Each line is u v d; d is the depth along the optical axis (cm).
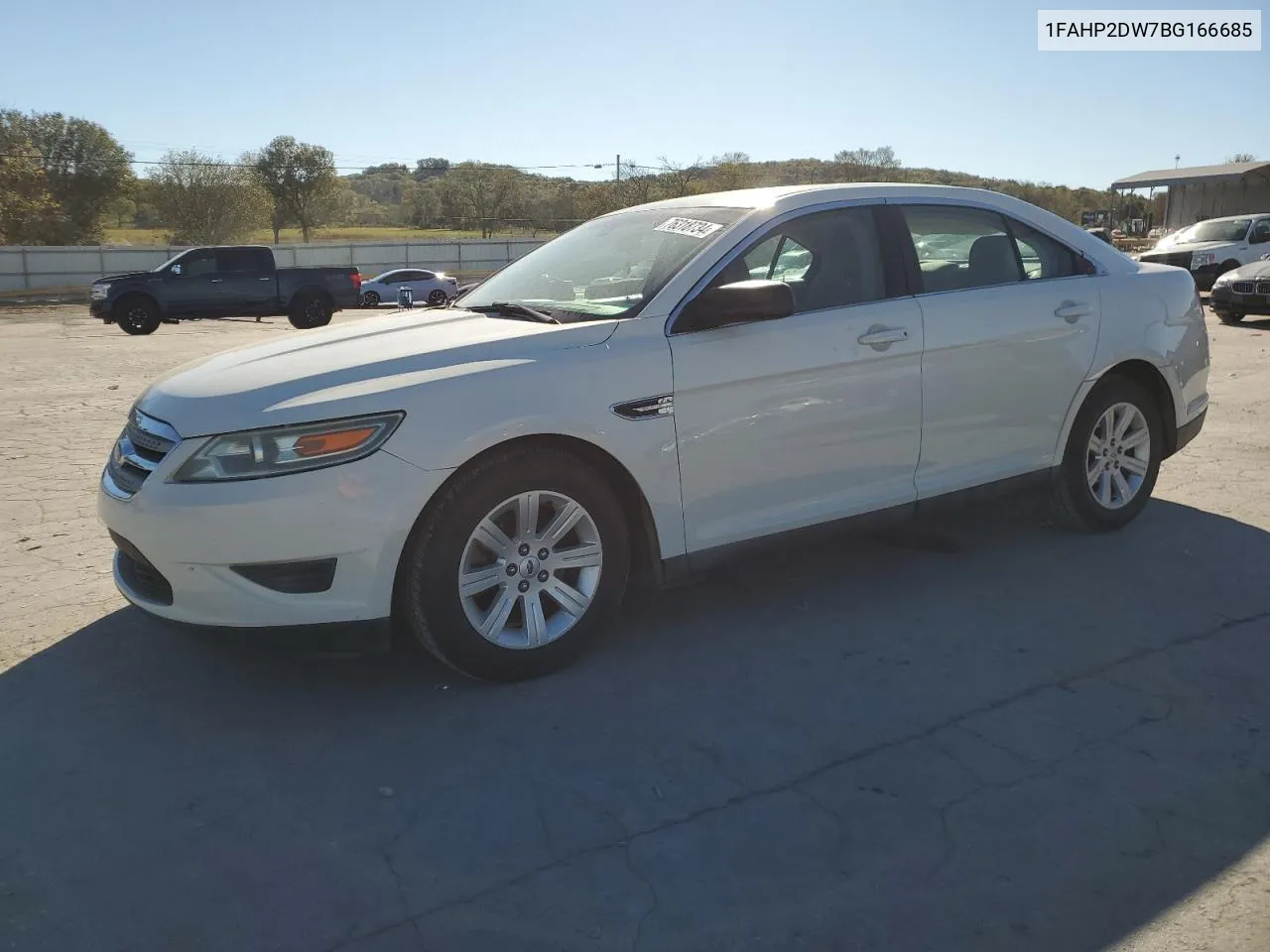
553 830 276
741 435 387
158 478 329
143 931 238
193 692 358
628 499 383
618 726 332
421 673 371
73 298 4128
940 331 433
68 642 399
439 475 329
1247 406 880
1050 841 271
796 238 414
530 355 353
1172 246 2241
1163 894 250
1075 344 479
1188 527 536
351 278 2542
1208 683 362
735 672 371
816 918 241
